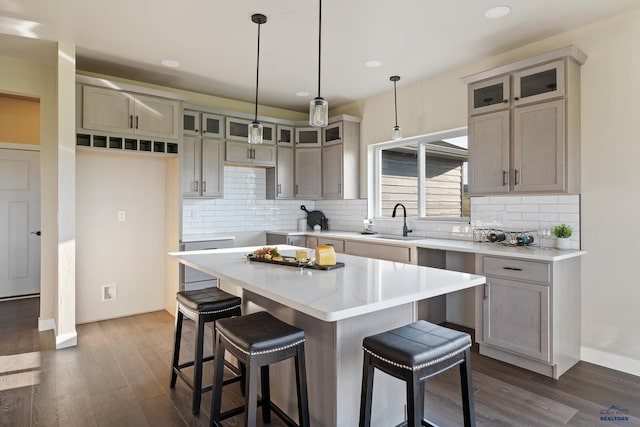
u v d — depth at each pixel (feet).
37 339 11.31
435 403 7.75
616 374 9.05
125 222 13.41
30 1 8.51
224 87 14.53
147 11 8.96
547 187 9.42
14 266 16.31
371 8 8.81
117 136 12.00
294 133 16.88
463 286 6.08
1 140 16.48
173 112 13.08
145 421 7.09
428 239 13.20
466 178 12.97
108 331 11.89
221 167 14.76
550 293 8.76
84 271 12.67
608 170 9.35
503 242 11.16
